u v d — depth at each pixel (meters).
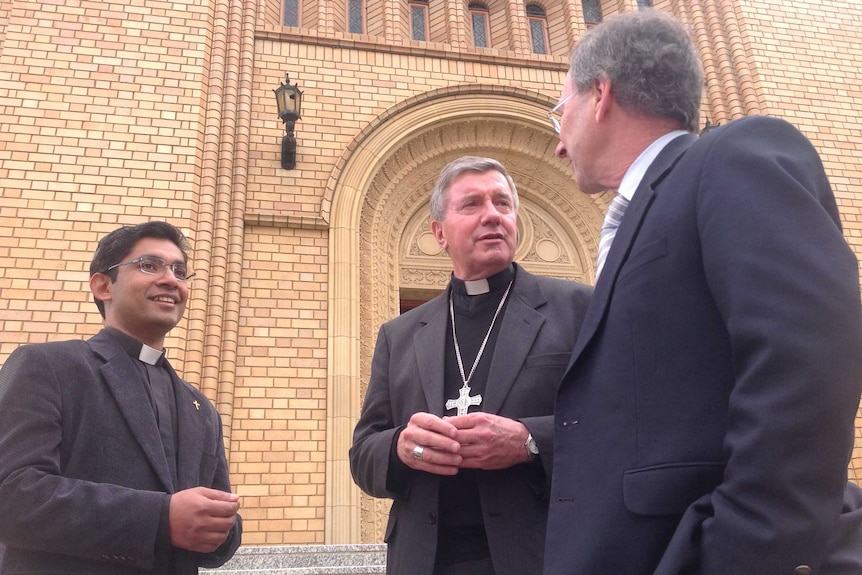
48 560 2.25
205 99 8.04
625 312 1.55
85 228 7.07
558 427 1.66
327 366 7.25
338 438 6.90
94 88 7.72
